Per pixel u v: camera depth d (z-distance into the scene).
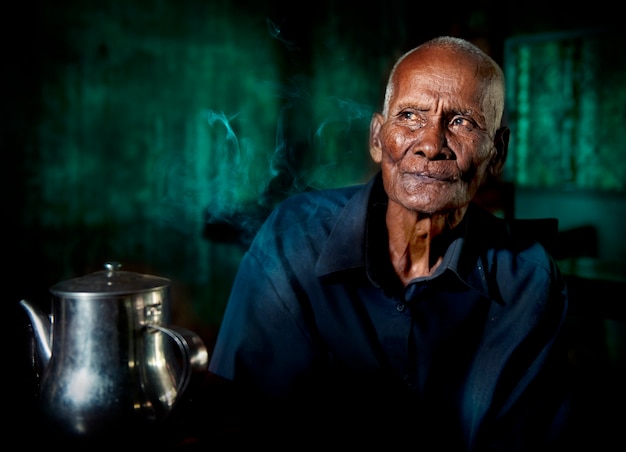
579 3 3.56
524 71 3.84
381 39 4.20
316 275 1.08
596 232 3.68
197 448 0.86
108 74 3.30
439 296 1.10
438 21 3.59
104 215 3.35
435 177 0.96
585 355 2.70
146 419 0.77
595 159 3.69
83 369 0.76
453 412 1.12
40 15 3.03
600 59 3.60
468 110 0.96
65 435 0.76
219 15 3.65
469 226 1.13
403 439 1.06
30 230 3.11
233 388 1.05
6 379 0.93
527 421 1.10
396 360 1.09
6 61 2.95
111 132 3.34
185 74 3.57
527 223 1.32
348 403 1.10
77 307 0.77
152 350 0.80
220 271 3.74
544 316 1.12
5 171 3.01
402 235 1.07
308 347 1.10
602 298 2.06
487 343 1.12
